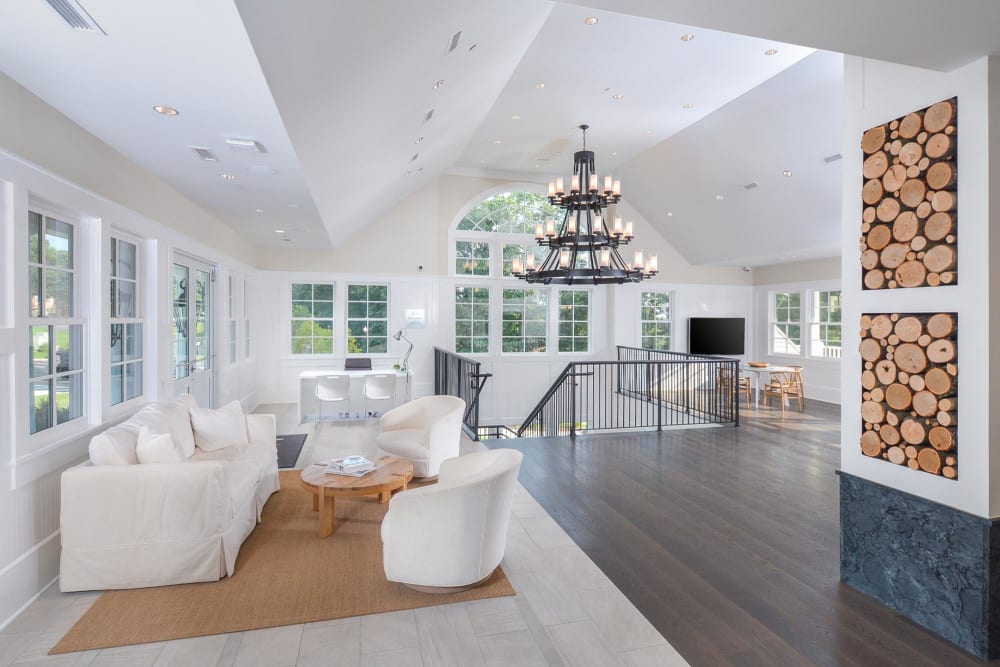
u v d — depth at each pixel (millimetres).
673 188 8609
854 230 2814
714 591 2779
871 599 2703
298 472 4871
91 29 1902
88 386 3377
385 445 4574
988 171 2201
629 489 4367
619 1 1815
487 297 9578
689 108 6215
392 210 8727
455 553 2668
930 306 2441
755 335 10883
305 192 4473
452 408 4773
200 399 5793
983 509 2232
